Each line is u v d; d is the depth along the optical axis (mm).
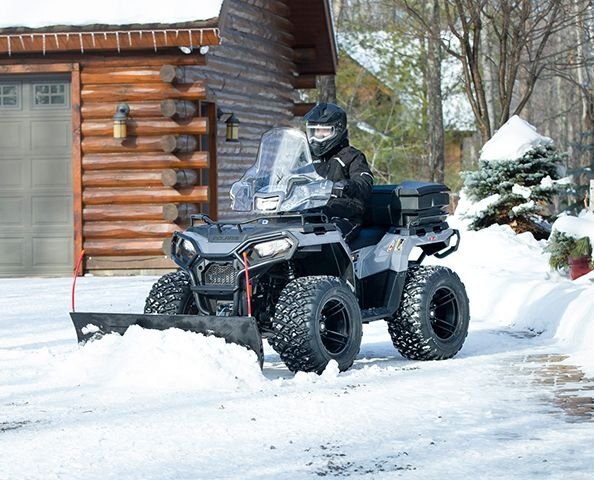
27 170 24641
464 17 32781
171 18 22812
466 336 12922
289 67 33031
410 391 10359
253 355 10875
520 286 16266
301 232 11367
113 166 24078
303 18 33062
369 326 15789
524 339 14031
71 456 8016
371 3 70625
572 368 11680
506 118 33188
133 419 9234
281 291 11711
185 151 24047
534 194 24828
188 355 10883
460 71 69000
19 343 14000
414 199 12609
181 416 9320
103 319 11625
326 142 12547
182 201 24078
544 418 9102
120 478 7418
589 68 52719
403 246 12414
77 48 23203
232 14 27984
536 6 35781
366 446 8195
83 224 24219
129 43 22984
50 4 23438
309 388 10578
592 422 8945
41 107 24547
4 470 7664
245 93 29156
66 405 9938
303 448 8164
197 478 7387
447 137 74438
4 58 24172
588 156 50250
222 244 11430
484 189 25297
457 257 22234
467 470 7480
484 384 10719
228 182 28000
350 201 12289
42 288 21141
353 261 12125
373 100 71688
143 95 23875
